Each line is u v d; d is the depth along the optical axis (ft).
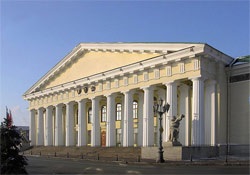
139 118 139.64
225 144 104.94
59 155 135.23
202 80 105.91
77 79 156.35
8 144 50.37
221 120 110.52
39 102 187.32
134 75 127.03
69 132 162.20
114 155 117.70
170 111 110.83
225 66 115.24
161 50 117.70
